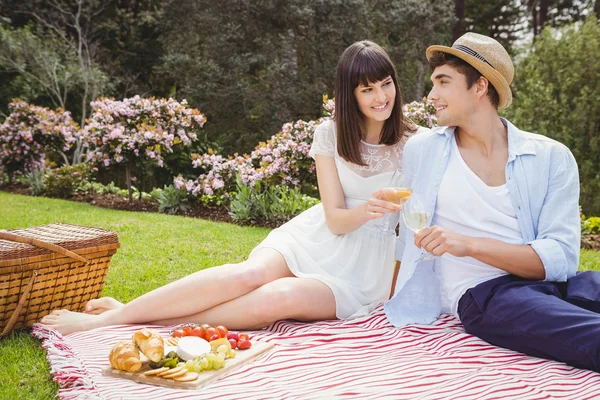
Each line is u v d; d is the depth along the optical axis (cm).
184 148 964
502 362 264
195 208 873
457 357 269
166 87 1922
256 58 1594
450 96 291
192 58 1691
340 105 328
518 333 268
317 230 338
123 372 245
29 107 1150
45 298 323
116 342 282
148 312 305
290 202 746
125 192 1078
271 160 762
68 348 274
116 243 355
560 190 288
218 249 564
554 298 266
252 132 1648
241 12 1619
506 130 303
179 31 1744
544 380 241
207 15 1652
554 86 1040
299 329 304
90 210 845
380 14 1602
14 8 1727
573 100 1005
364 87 320
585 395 229
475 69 288
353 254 333
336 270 329
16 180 1250
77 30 1717
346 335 295
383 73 319
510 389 233
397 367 258
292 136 760
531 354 270
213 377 243
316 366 262
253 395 228
